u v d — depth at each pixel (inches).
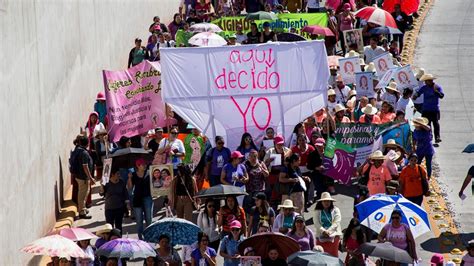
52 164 2412.6
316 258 1738.4
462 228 2320.4
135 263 2138.3
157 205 2453.2
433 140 2923.2
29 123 2215.8
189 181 2219.5
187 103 2532.0
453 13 4419.3
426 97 2893.7
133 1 3597.4
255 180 2234.3
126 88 2578.7
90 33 2952.8
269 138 2372.0
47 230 2322.8
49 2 2461.9
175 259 1902.1
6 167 2023.9
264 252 1861.5
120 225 2219.5
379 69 2957.7
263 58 2556.6
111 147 2583.7
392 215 1931.6
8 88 2071.9
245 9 4052.7
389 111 2608.3
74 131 2701.8
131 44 3565.5
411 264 1934.1
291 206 1988.2
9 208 2030.0
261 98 2549.2
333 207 2030.0
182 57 2534.5
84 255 1838.1
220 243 1993.1
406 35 4072.3
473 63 3710.6
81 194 2410.2
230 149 2536.9
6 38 2073.1
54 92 2471.7
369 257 2081.7
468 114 3189.0
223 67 2544.3
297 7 3887.8
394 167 2215.8
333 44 3415.4
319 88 2566.4
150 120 2588.6
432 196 2524.6
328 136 2469.2
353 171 2427.4
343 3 3619.6
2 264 1973.4
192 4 3801.7
